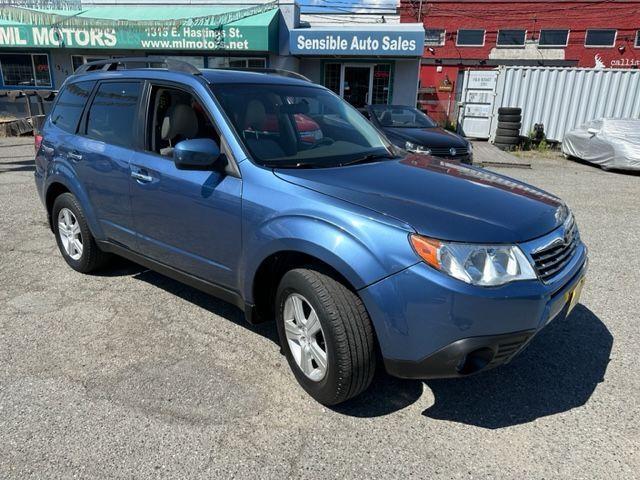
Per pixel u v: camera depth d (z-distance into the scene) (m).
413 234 2.39
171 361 3.23
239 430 2.61
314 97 3.88
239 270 3.07
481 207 2.68
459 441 2.57
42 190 4.77
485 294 2.31
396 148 3.89
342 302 2.56
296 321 2.86
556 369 3.24
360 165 3.25
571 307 2.94
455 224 2.45
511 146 15.38
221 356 3.30
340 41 14.79
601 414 2.80
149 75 3.75
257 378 3.07
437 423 2.71
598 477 2.35
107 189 3.92
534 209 2.79
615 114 14.83
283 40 15.24
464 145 9.38
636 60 33.25
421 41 14.42
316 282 2.63
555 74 15.34
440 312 2.33
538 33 34.06
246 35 14.32
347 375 2.58
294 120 3.52
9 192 7.76
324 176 2.93
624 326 3.82
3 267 4.76
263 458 2.43
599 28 33.22
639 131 11.80
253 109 3.36
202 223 3.22
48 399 2.82
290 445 2.52
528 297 2.39
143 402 2.81
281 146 3.25
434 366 2.44
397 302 2.40
